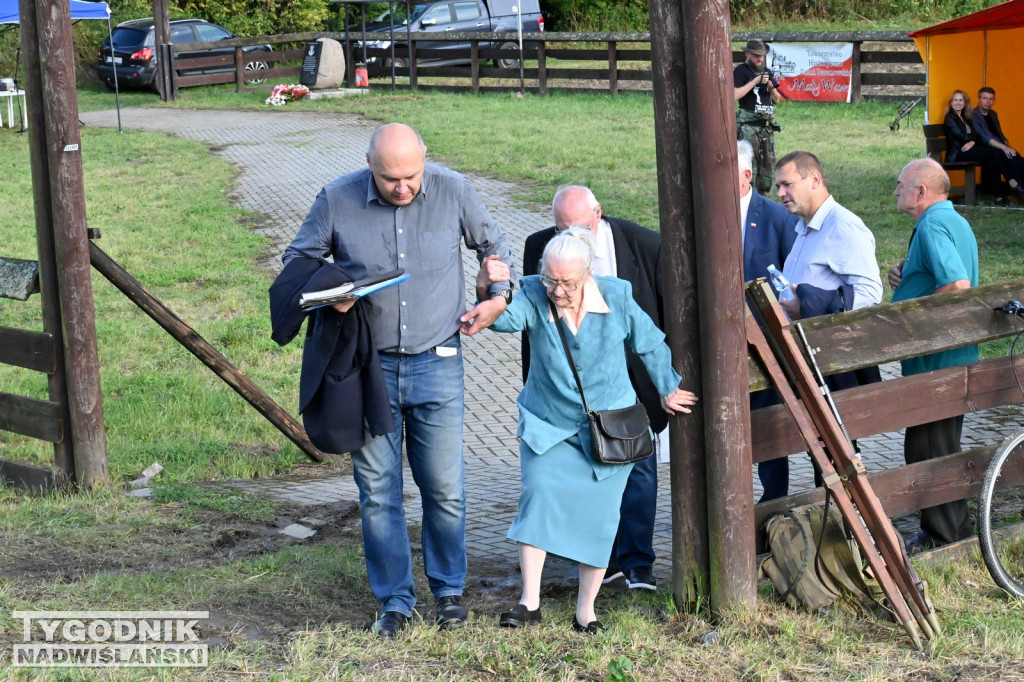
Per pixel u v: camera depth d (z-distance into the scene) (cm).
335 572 732
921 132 2836
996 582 675
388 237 624
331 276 600
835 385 767
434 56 3969
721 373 608
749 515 627
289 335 616
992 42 2181
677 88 596
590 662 582
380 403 607
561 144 2775
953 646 600
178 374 1362
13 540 787
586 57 3700
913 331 692
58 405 921
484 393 1309
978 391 727
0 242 1989
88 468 927
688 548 638
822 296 746
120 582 702
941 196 758
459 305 641
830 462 635
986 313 721
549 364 619
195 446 1102
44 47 877
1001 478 711
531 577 633
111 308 1652
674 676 569
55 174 891
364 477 633
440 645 604
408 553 648
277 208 2277
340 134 3048
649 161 2564
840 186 2230
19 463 956
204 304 1673
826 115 3120
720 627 619
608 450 609
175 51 3944
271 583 710
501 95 3697
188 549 795
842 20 4984
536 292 622
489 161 2598
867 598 645
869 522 630
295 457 1103
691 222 607
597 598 700
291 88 3703
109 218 2198
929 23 4800
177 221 2184
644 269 721
